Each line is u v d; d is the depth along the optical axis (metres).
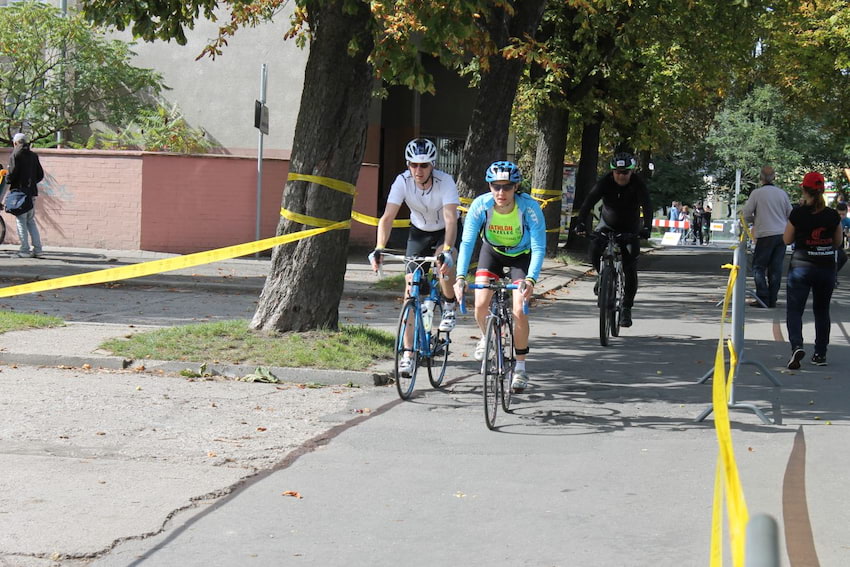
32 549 8.59
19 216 36.00
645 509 10.09
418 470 11.49
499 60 32.88
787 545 9.00
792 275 19.08
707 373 17.38
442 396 15.98
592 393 16.38
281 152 47.47
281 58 47.25
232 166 42.22
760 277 30.25
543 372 18.30
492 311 14.50
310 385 16.52
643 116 53.16
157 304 26.53
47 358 17.45
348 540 9.06
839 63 52.66
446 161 56.78
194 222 42.06
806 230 18.95
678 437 13.37
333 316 19.45
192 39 47.88
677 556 8.71
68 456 11.70
